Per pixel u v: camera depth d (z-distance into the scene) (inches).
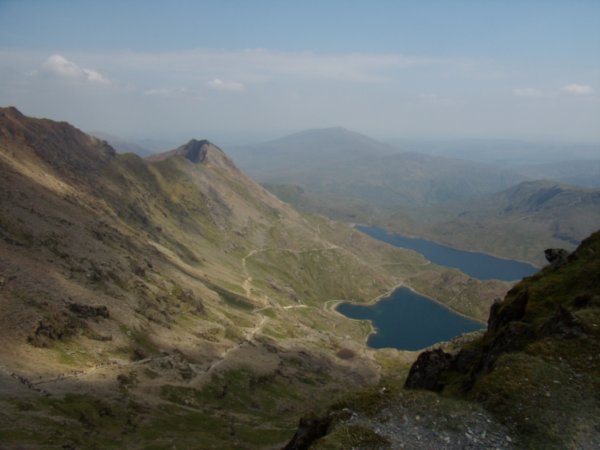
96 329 6161.4
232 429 5123.0
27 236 7342.5
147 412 4744.1
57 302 5964.6
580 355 1685.5
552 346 1761.8
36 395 3895.2
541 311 2324.1
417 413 1528.1
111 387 4921.3
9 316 5007.4
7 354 4429.1
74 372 4842.5
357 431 1427.2
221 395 6323.8
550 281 2598.4
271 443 4960.6
